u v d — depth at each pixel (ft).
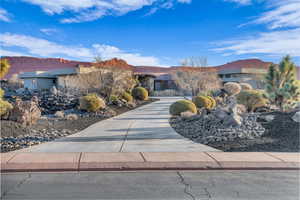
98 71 66.49
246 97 44.68
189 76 94.32
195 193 13.00
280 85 39.09
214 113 32.94
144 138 26.71
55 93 70.95
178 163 17.67
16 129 28.63
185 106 43.21
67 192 12.96
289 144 22.81
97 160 18.24
